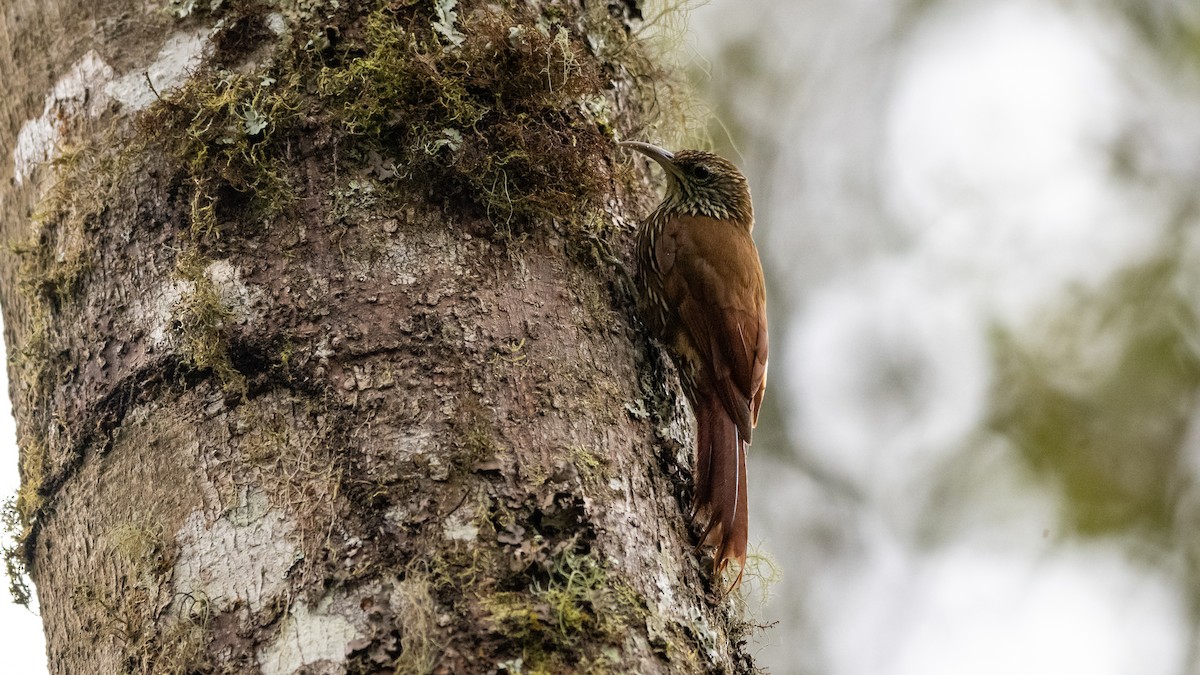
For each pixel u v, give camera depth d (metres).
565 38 7.23
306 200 6.40
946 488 13.71
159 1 6.93
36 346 6.70
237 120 6.50
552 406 6.23
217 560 5.77
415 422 5.93
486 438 5.93
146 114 6.63
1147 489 12.67
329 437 5.92
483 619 5.48
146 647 5.73
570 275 6.80
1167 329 13.04
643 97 8.65
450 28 6.88
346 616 5.52
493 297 6.39
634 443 6.52
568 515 5.89
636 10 8.30
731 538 6.92
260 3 6.77
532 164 6.82
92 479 6.30
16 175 7.18
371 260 6.29
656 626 5.87
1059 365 13.26
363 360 6.06
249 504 5.84
